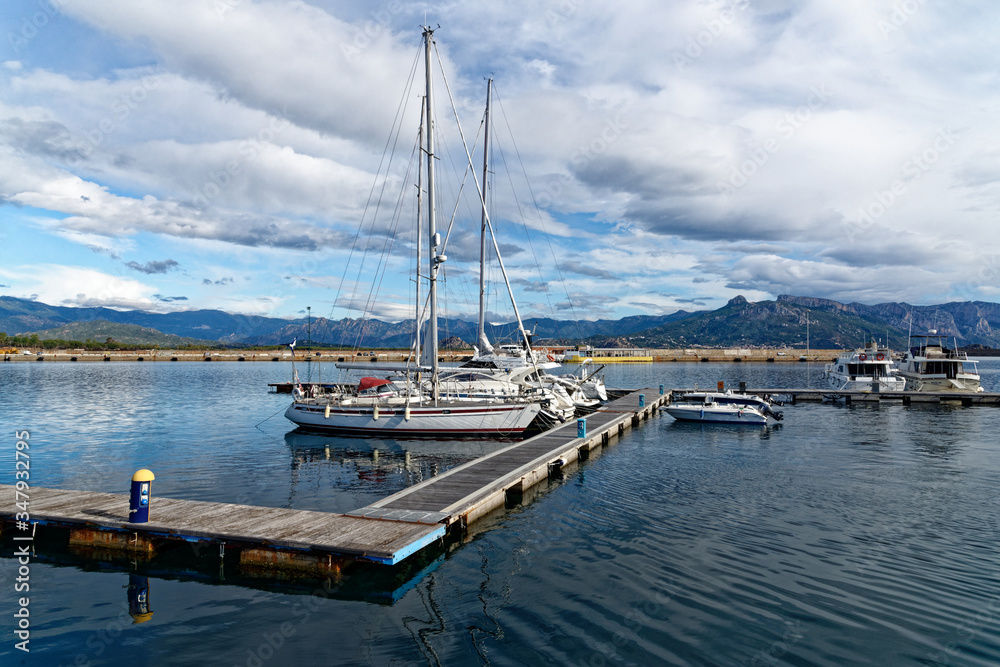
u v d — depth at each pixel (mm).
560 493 17438
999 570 11188
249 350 151000
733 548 12516
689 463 21969
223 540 11484
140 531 12102
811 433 29766
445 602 10023
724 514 15086
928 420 34938
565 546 12750
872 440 27281
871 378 49969
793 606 9695
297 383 31500
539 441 23906
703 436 28969
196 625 9180
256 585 10805
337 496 16859
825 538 13094
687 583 10672
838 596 10070
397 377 30594
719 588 10445
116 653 8250
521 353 44875
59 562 11859
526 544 12906
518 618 9391
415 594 10375
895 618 9250
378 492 17344
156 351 134125
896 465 21266
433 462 21922
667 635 8766
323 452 23844
